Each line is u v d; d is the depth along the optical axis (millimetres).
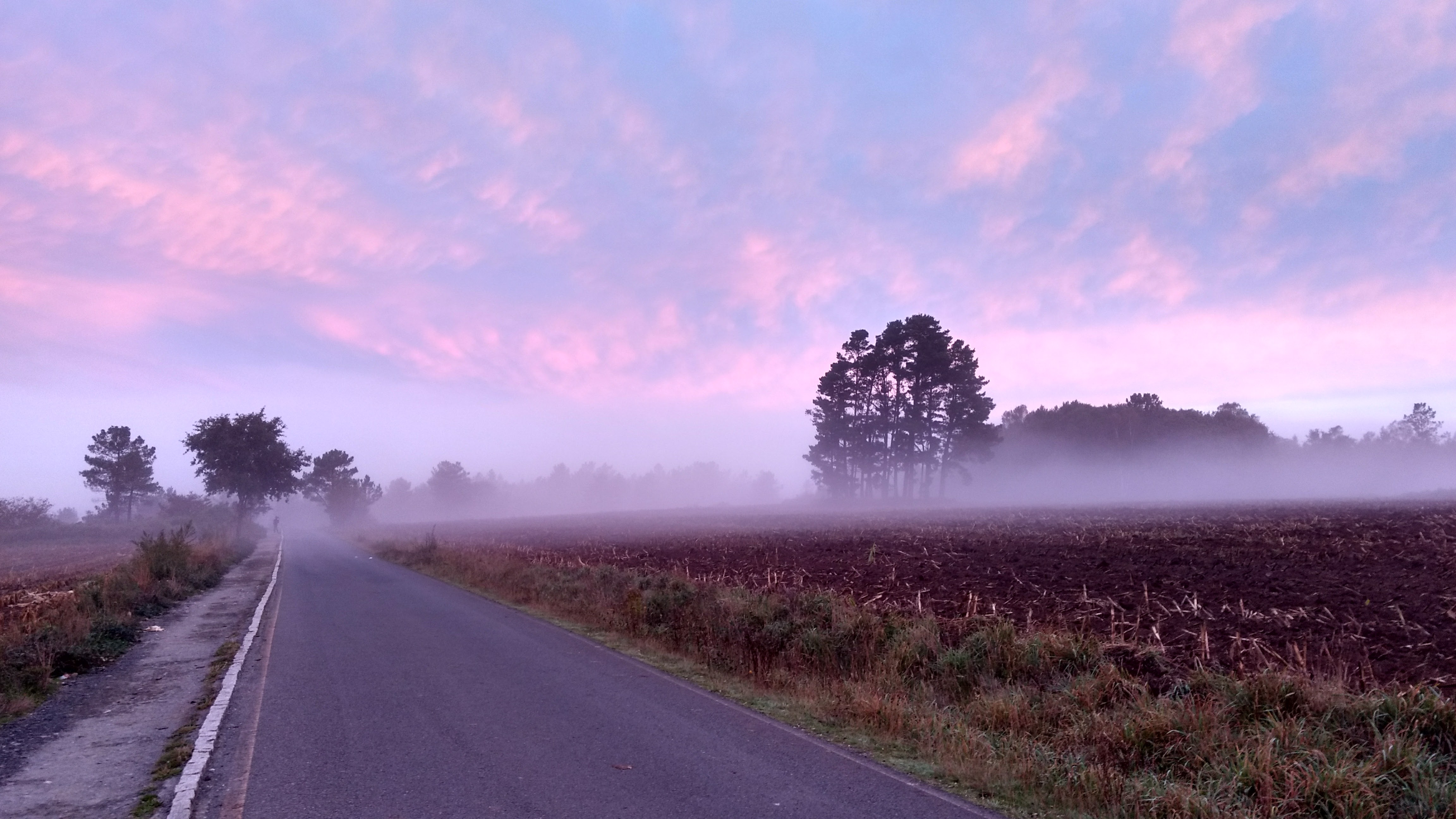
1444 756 6449
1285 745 6645
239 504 69500
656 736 7891
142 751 7797
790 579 19875
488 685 10273
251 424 68438
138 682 11289
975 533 31406
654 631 14492
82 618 14438
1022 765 6754
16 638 11969
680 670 11484
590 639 14422
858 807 5953
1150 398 125750
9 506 90375
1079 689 8602
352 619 17266
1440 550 16953
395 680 10617
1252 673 8508
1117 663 9672
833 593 15414
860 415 97312
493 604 20203
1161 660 9477
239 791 6387
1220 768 6449
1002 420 139250
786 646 12031
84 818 5980
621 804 5988
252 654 13055
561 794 6207
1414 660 8953
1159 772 6770
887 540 29703
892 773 6812
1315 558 17109
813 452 102688
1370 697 7336
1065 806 6102
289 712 8984
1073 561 19297
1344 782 5844
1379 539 20203
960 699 9500
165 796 6387
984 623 11922
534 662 12008
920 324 92312
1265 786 5965
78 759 7531
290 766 7008
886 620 12367
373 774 6750
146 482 111688
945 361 90750
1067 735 7602
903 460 95062
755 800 6074
